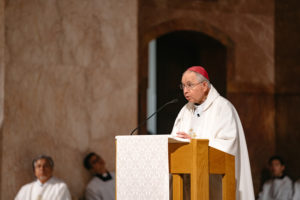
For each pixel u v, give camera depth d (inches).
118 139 485.1
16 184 967.6
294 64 1382.9
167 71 1515.7
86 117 1043.3
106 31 1071.0
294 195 1211.2
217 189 532.4
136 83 1083.3
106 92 1062.4
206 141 455.2
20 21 993.5
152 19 1332.4
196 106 581.9
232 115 548.7
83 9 1058.1
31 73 998.4
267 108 1423.5
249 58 1418.6
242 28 1414.9
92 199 1001.5
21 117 981.2
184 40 1473.9
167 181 454.6
